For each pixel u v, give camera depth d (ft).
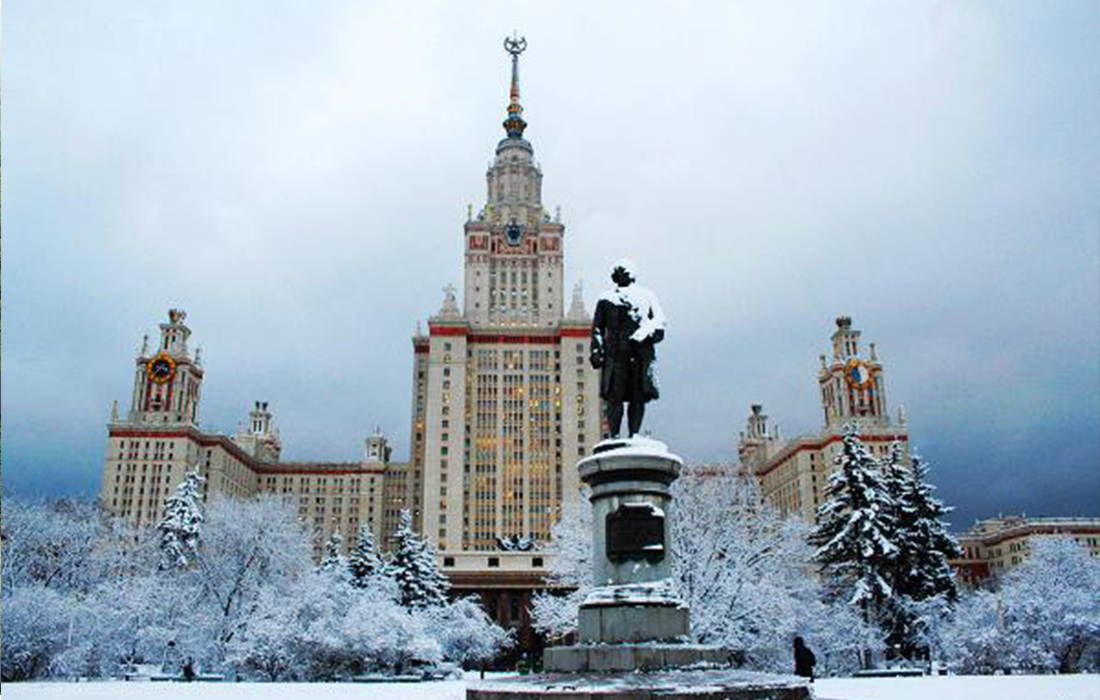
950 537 184.75
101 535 199.82
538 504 539.70
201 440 558.97
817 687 87.92
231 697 81.97
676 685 39.47
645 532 50.62
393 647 172.24
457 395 546.67
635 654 45.62
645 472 51.96
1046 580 169.37
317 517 638.53
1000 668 146.00
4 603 136.56
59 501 214.28
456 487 529.45
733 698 38.86
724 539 137.59
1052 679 101.60
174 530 247.29
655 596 49.29
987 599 163.53
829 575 180.24
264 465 647.15
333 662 171.01
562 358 565.53
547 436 553.23
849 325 550.77
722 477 151.23
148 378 565.53
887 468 196.85
